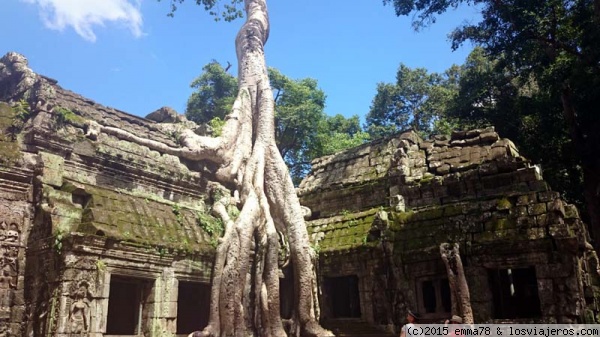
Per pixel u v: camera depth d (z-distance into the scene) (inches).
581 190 804.0
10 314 418.0
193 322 577.9
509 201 518.0
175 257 499.8
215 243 549.3
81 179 500.4
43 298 416.5
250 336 532.4
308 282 580.4
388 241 572.4
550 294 459.5
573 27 687.1
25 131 478.6
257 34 842.8
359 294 595.8
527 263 480.1
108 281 434.3
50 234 425.4
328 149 1109.1
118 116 610.2
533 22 679.1
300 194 757.3
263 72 796.0
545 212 485.7
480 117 944.3
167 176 587.8
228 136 679.1
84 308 411.2
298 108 1058.7
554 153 801.6
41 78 520.4
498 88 954.7
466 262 515.5
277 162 669.9
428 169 634.2
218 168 659.4
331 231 654.5
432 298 576.1
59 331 390.0
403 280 554.3
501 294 518.6
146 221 495.8
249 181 639.1
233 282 524.4
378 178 676.1
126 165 547.2
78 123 524.1
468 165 597.3
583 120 706.8
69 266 408.8
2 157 440.5
